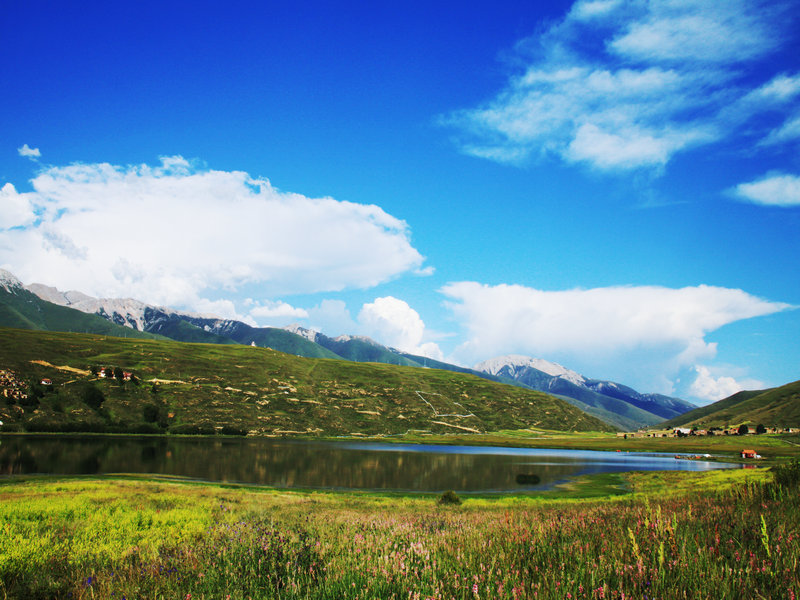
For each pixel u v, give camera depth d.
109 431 145.38
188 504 28.27
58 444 104.50
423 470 83.44
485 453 135.25
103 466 69.31
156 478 57.56
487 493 56.28
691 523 8.90
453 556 7.99
